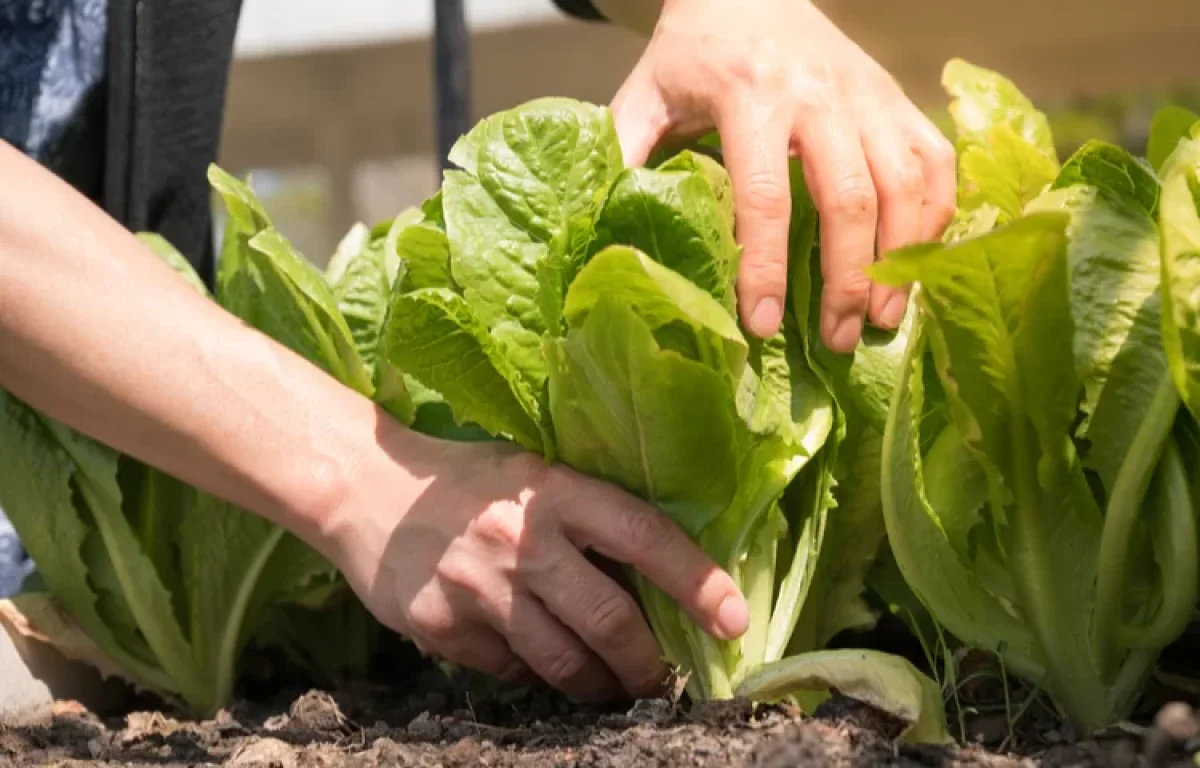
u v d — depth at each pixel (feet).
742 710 4.11
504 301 4.24
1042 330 4.01
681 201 4.08
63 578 4.66
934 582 4.20
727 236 4.15
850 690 4.09
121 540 4.63
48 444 4.59
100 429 4.39
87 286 4.31
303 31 11.93
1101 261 4.08
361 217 15.03
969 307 4.00
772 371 4.31
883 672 4.08
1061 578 4.13
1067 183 4.16
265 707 4.72
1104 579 4.09
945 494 4.16
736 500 4.24
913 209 4.33
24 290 4.30
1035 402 4.06
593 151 4.26
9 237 4.31
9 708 4.58
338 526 4.35
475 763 4.08
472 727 4.28
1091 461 4.10
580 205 4.25
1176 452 4.06
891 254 3.95
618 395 4.12
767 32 4.39
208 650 4.72
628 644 4.25
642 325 4.02
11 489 4.61
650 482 4.22
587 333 4.07
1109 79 12.16
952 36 10.80
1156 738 3.86
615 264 3.97
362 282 4.60
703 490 4.20
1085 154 4.12
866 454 4.40
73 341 4.31
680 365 4.05
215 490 4.41
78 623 4.72
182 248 5.28
